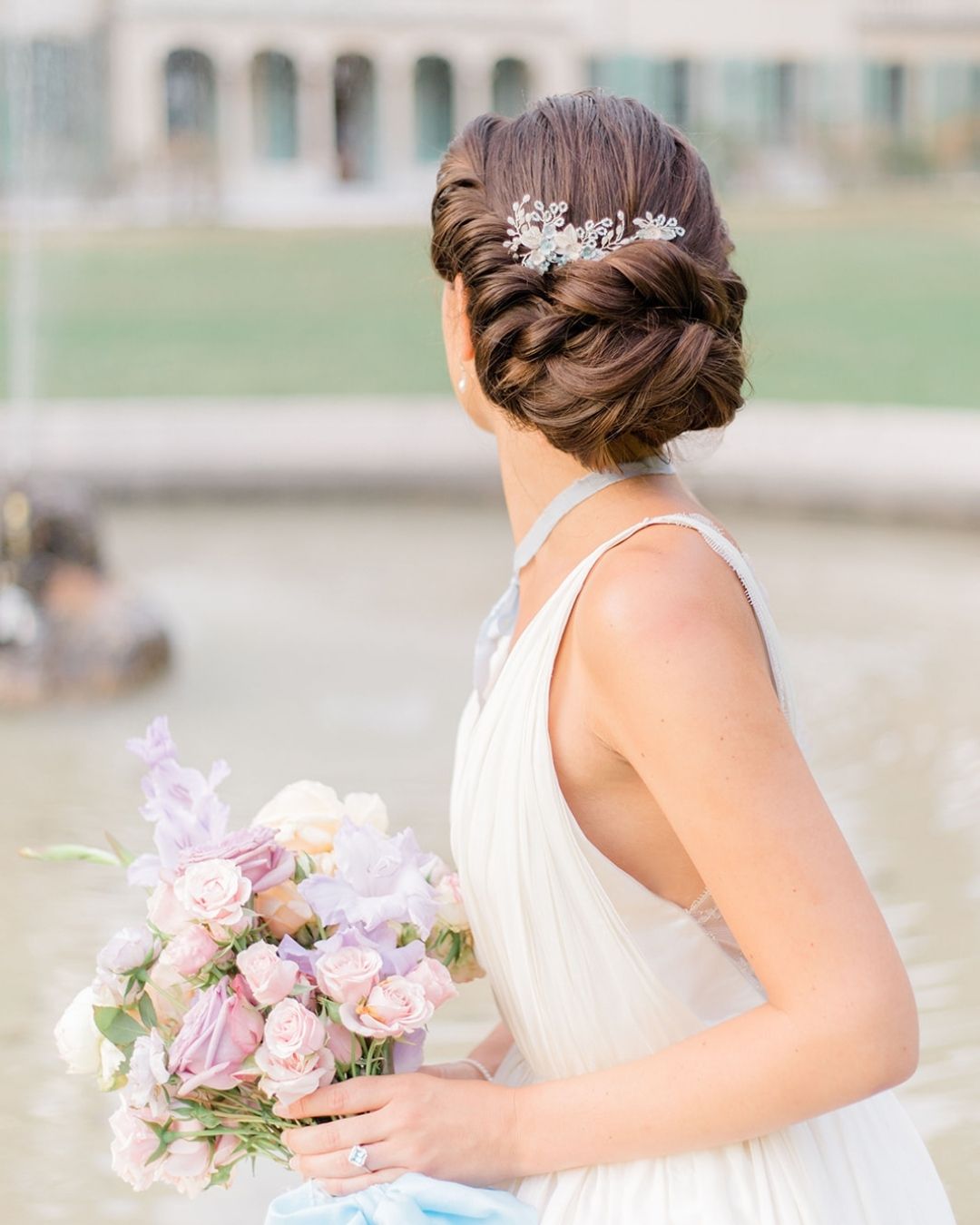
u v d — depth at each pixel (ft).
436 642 20.40
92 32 108.78
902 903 11.48
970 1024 9.70
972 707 16.58
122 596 18.93
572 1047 4.35
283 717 17.10
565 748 4.13
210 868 4.09
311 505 30.42
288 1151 4.42
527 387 4.16
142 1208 8.01
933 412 29.45
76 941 11.20
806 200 115.55
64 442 30.17
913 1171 4.61
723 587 3.93
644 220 4.17
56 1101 9.09
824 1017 3.65
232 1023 4.14
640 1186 4.20
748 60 125.49
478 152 4.41
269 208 113.39
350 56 121.29
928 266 77.97
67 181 104.99
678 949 4.25
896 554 25.05
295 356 55.36
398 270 79.30
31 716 17.06
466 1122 4.18
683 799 3.76
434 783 14.85
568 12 123.13
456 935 4.60
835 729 15.98
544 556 4.46
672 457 4.57
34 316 65.05
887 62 128.26
